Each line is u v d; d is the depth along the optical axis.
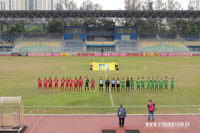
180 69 47.94
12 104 15.80
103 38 103.38
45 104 22.52
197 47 96.56
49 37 101.75
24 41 97.69
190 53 89.12
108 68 47.19
